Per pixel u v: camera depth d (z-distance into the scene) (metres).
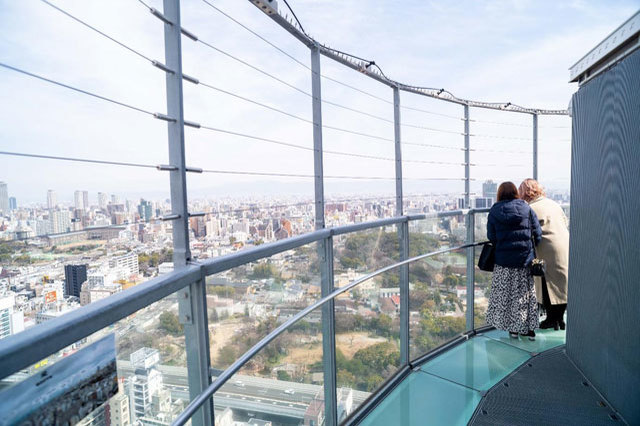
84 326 0.78
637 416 2.20
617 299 2.43
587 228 2.87
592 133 2.76
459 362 3.27
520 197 3.96
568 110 4.58
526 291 3.53
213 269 1.34
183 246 1.30
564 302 3.70
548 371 3.05
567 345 3.31
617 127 2.41
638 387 2.19
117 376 0.94
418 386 2.88
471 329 3.96
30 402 0.70
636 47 2.24
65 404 0.78
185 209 1.31
